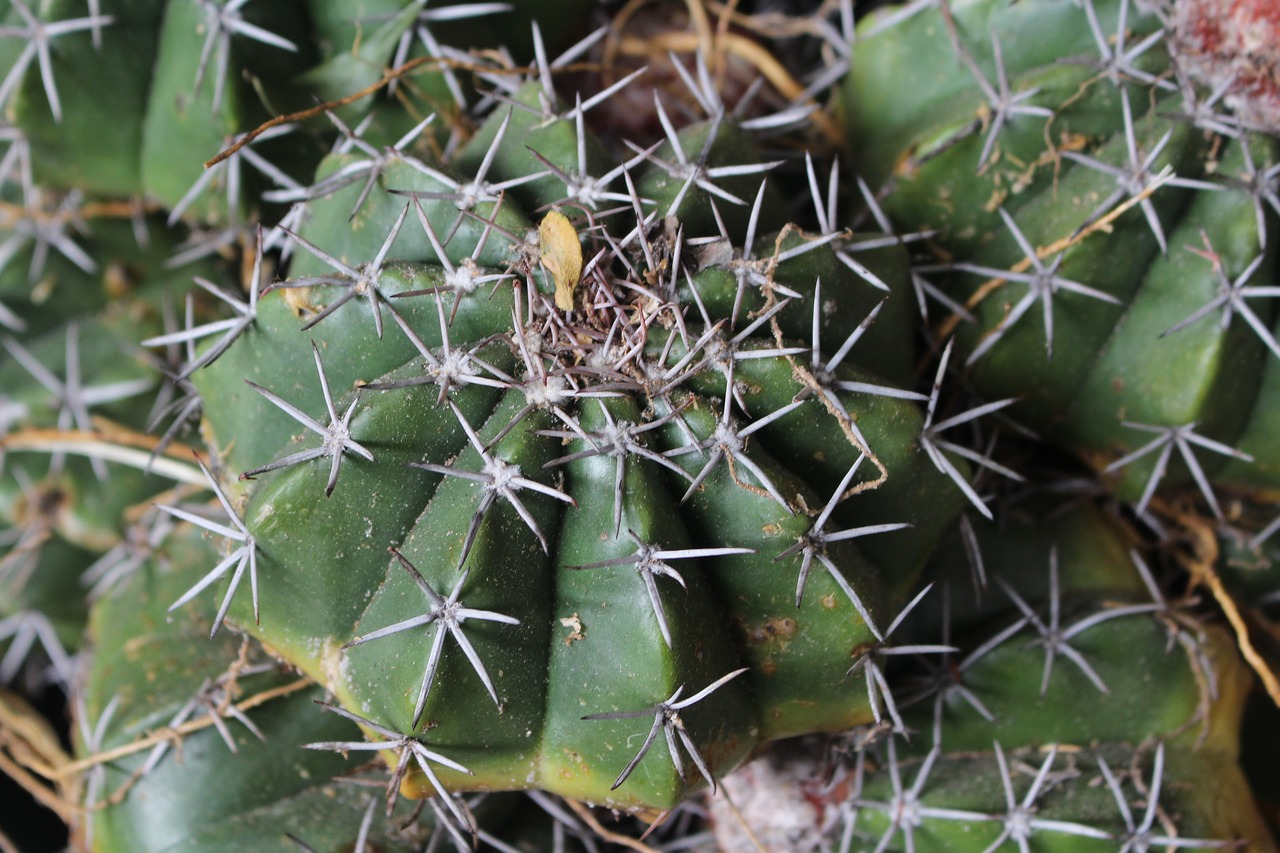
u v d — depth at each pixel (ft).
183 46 1.42
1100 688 1.41
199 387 1.35
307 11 1.43
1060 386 1.42
